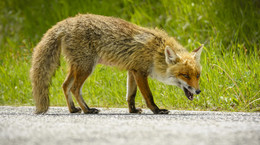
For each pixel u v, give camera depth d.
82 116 14.12
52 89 23.16
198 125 10.84
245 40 26.50
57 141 8.27
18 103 23.62
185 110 18.64
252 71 20.30
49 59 17.47
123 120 12.30
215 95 19.48
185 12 29.27
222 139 8.44
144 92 17.45
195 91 16.23
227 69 20.67
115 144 7.86
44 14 35.16
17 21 36.56
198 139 8.44
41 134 9.22
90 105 21.69
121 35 17.72
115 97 21.75
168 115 14.70
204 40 27.59
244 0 28.91
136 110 17.92
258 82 19.47
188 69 16.38
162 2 32.09
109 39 17.69
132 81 17.92
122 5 33.94
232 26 27.39
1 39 34.72
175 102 20.44
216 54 23.55
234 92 19.48
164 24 30.50
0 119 12.89
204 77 20.44
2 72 25.80
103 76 23.05
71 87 17.64
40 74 17.17
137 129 9.98
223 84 20.03
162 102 20.78
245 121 12.05
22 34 34.56
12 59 27.92
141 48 17.52
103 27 17.75
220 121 11.97
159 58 17.36
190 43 25.86
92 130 9.83
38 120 12.36
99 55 17.86
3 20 36.94
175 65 16.72
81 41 17.42
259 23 27.02
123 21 18.41
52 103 22.53
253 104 18.69
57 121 12.03
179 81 16.89
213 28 25.33
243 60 22.28
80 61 17.50
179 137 8.71
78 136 8.91
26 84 24.39
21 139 8.59
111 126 10.63
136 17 31.22
